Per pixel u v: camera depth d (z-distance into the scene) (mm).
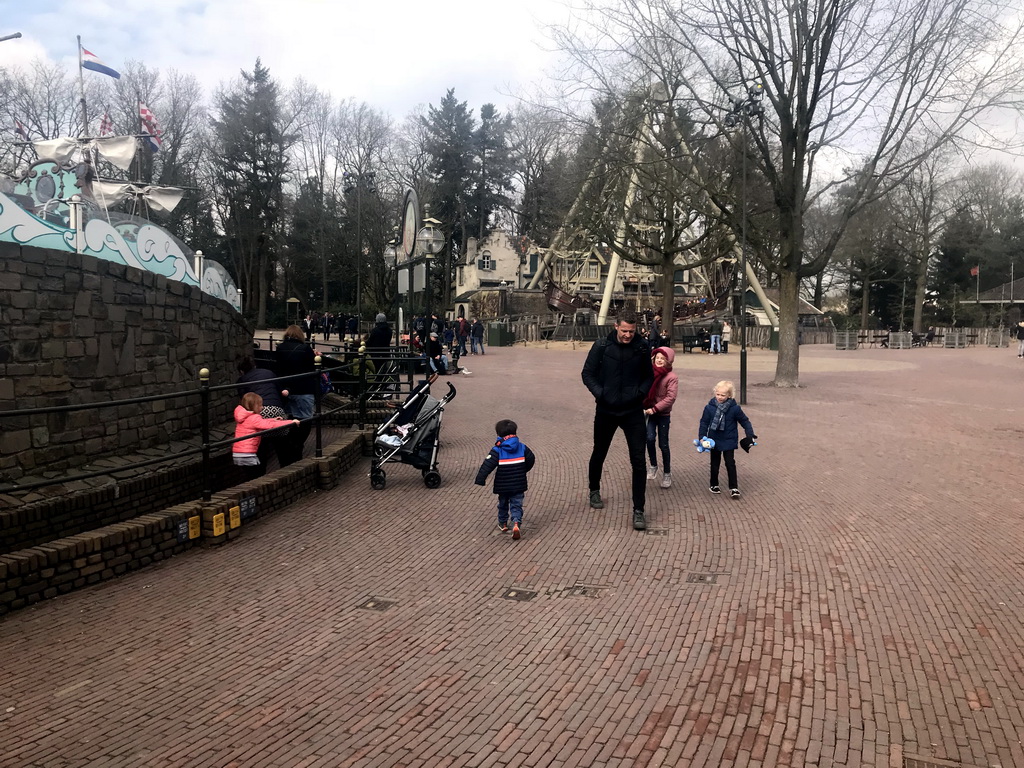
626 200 35750
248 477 9891
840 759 3330
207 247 60812
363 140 63531
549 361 30562
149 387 9531
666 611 5074
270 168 59875
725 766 3307
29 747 3557
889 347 47469
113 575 5840
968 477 9047
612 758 3395
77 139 15641
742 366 16375
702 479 9109
